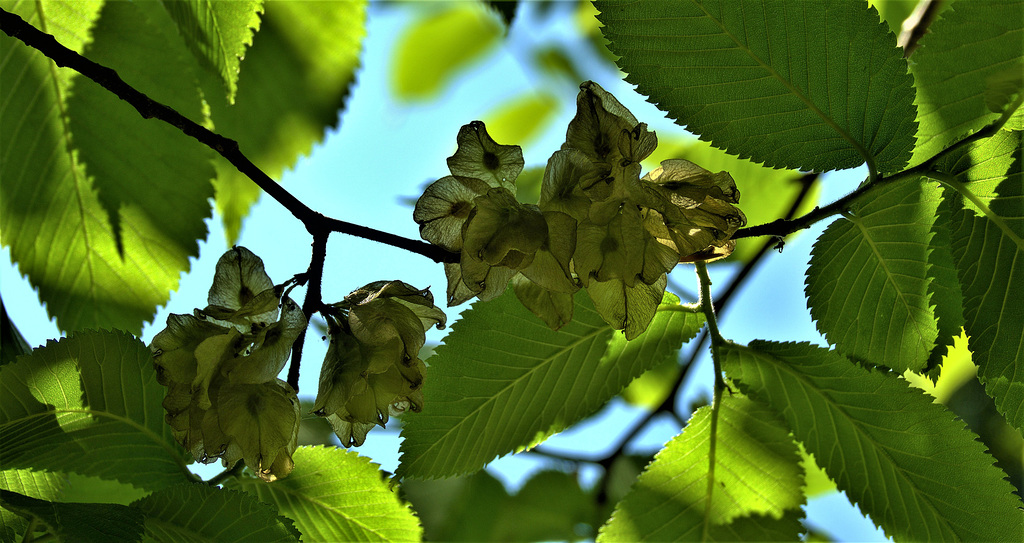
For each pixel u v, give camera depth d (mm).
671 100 751
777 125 753
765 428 792
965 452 771
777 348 783
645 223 729
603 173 720
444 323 740
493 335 781
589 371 787
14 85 816
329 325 733
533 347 782
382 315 729
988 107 742
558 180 722
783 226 755
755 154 755
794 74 749
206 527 749
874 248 766
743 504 797
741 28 746
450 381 781
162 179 834
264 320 733
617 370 789
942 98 750
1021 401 754
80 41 816
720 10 745
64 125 824
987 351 753
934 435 773
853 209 761
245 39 778
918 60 748
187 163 834
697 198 730
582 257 720
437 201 731
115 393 764
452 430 782
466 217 733
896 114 750
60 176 828
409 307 738
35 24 813
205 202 839
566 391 788
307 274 736
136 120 827
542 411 789
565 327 780
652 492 800
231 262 740
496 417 785
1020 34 739
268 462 725
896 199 758
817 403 785
